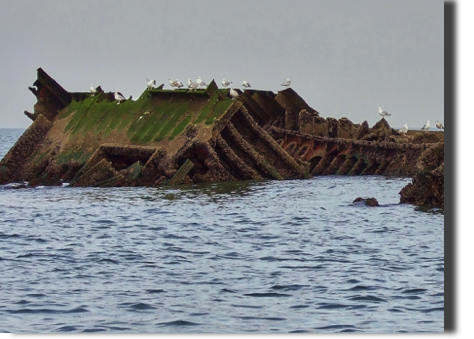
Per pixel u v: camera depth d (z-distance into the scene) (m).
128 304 79.69
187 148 199.62
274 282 88.19
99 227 130.50
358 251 105.25
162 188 191.00
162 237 119.25
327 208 149.62
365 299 80.88
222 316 75.62
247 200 165.38
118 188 194.38
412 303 79.25
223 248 109.12
